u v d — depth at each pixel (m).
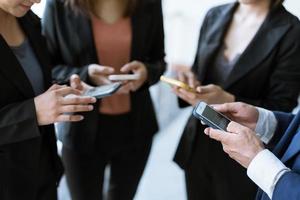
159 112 3.52
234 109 1.24
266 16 1.47
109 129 1.75
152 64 1.74
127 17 1.66
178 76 1.57
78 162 1.74
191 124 1.64
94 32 1.64
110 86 1.38
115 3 1.61
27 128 1.09
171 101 3.61
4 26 1.16
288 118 1.27
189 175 1.69
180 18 3.93
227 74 1.54
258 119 1.24
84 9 1.58
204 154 1.62
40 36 1.33
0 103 1.12
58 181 1.44
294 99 1.49
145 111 1.80
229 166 1.58
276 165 0.95
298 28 1.42
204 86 1.48
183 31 3.93
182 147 1.68
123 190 1.91
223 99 1.45
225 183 1.60
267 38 1.45
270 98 1.50
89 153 1.69
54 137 1.36
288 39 1.42
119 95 1.71
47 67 1.32
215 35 1.59
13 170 1.18
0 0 1.07
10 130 1.09
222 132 1.04
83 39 1.61
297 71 1.44
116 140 1.77
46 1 1.60
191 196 1.71
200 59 1.62
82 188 1.79
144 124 1.80
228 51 1.57
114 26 1.66
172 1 3.93
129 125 1.77
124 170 1.87
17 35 1.23
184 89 1.44
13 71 1.12
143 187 2.78
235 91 1.52
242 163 1.01
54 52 1.67
